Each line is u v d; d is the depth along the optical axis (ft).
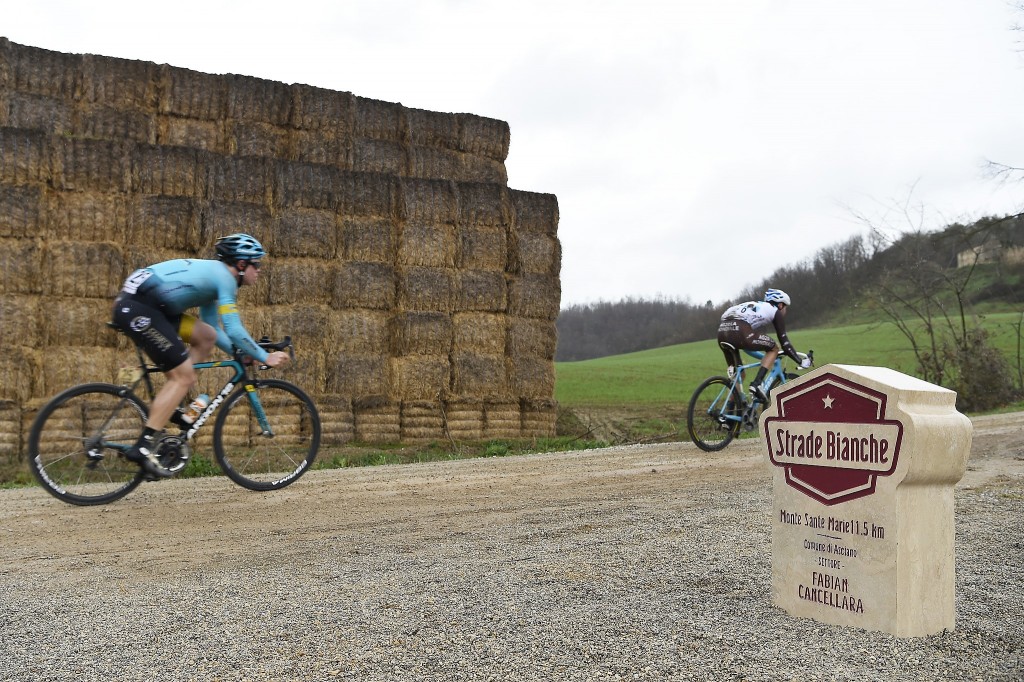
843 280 213.66
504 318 50.75
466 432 48.70
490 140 55.93
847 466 10.26
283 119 48.96
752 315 29.30
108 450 19.16
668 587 12.13
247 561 14.28
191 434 19.97
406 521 17.63
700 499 19.49
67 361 38.40
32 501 19.95
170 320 18.76
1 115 41.98
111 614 11.21
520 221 51.67
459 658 9.25
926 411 9.88
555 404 52.34
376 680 8.68
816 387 10.59
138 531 16.72
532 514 18.21
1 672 9.18
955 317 133.18
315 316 44.75
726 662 9.03
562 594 11.78
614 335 250.78
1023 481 21.48
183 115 46.62
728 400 30.07
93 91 44.06
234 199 43.16
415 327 47.44
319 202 45.11
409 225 47.75
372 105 52.29
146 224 40.40
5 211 37.52
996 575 12.70
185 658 9.46
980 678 8.64
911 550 9.87
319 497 20.61
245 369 21.42
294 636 10.11
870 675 8.69
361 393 45.96
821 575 10.54
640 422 59.41
